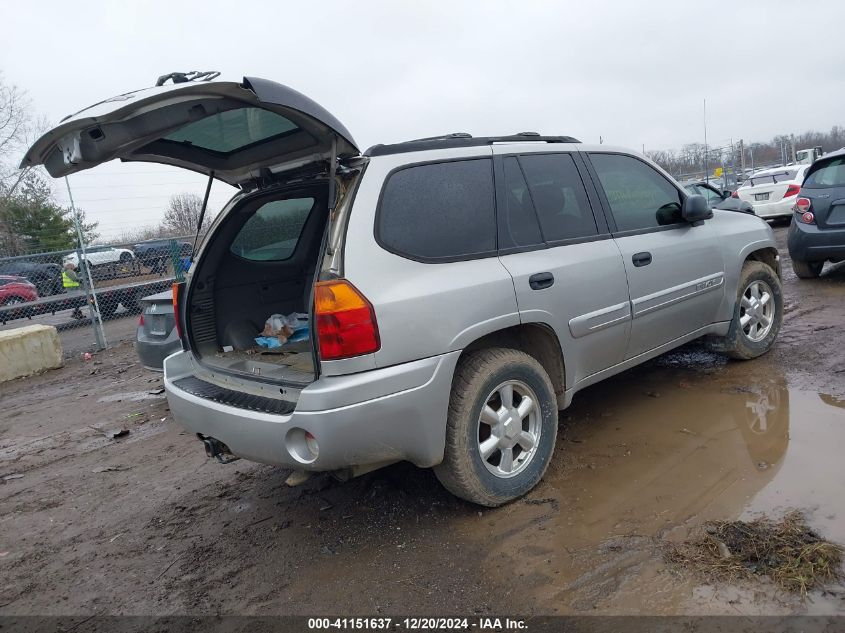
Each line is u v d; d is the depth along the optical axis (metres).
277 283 4.22
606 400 4.58
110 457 5.00
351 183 2.90
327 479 3.89
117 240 18.95
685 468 3.37
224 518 3.60
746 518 2.80
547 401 3.36
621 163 4.20
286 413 2.77
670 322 4.18
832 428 3.61
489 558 2.80
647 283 3.94
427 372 2.82
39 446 5.55
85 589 3.04
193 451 4.89
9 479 4.77
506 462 3.21
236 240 3.90
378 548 3.02
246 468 4.35
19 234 25.14
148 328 6.09
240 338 3.96
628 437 3.88
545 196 3.57
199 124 2.93
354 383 2.63
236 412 2.93
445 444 2.99
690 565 2.54
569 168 3.79
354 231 2.75
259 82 2.51
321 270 2.71
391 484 3.67
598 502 3.14
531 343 3.53
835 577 2.35
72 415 6.54
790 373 4.61
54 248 24.06
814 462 3.23
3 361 8.79
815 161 7.70
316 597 2.71
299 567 2.96
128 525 3.70
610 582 2.51
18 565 3.38
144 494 4.14
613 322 3.72
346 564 2.93
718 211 4.88
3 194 26.58
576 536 2.87
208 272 3.81
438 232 3.03
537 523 3.03
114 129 2.47
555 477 3.48
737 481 3.14
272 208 3.98
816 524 2.67
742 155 27.64
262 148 3.24
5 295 10.70
